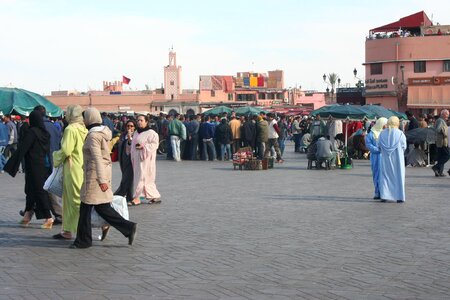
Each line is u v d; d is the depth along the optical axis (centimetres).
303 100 10631
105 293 723
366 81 6650
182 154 3256
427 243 1019
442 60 6241
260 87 10275
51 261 894
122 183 1491
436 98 6128
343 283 763
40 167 1158
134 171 1484
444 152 2209
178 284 762
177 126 3141
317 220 1260
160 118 3703
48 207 1169
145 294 718
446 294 714
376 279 783
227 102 9400
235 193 1727
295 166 2775
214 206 1466
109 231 1133
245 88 10100
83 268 850
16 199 1614
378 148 1556
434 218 1284
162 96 9312
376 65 6562
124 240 1052
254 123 3017
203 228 1167
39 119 1156
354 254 934
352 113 3092
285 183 2009
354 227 1176
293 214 1341
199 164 2917
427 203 1523
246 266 856
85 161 986
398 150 1528
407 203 1523
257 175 2311
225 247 989
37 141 1157
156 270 835
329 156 2550
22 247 997
